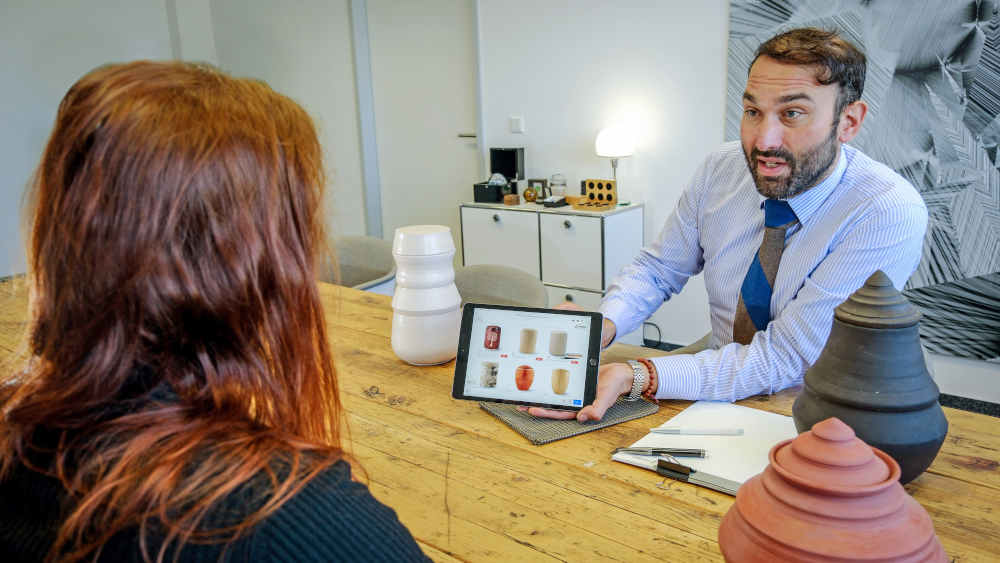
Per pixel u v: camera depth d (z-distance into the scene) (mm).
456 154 4750
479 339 1350
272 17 5273
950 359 3164
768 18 3295
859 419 1004
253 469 461
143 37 5090
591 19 3865
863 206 1500
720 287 1806
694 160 3693
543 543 958
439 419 1330
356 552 463
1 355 1632
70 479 461
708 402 1372
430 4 4566
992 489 1047
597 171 4062
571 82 4027
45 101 4680
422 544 966
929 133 3012
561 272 3865
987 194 2918
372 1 4848
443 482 1119
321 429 599
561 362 1309
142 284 468
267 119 521
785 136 1438
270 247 513
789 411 1320
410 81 4824
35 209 513
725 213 1774
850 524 631
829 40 1383
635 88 3803
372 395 1440
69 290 480
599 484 1097
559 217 3785
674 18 3586
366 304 2043
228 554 435
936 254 3098
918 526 637
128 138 470
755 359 1395
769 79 1411
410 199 5098
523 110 4273
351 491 492
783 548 643
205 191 478
